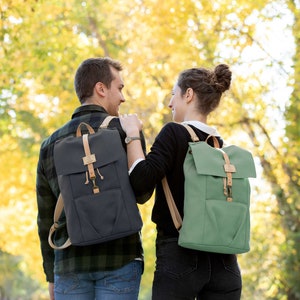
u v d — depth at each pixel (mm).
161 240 3443
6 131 14750
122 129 3529
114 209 3285
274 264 13133
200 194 3369
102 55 13148
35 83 13859
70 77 13039
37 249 14766
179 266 3365
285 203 13242
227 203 3389
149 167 3357
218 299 3461
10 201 15031
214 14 12039
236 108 12078
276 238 13328
